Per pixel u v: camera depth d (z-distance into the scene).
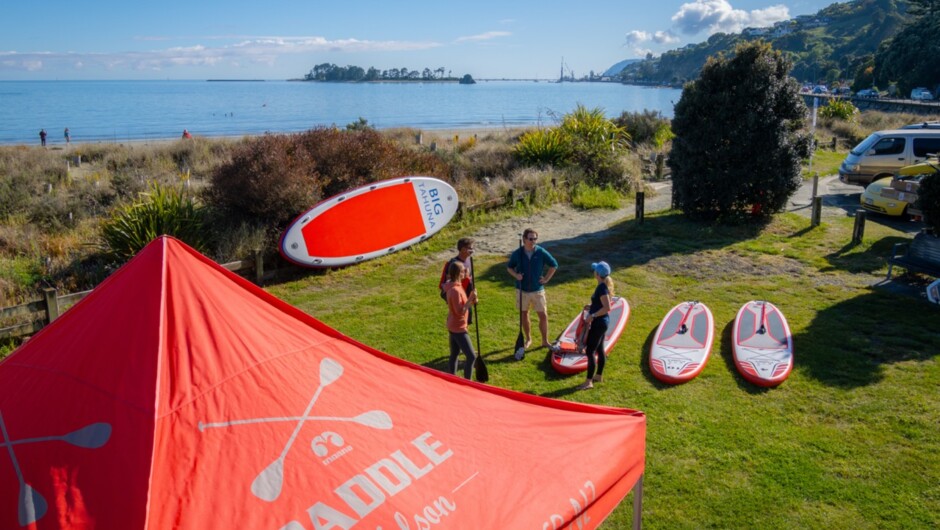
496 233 15.08
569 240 14.35
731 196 14.65
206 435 3.24
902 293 10.20
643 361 8.21
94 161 26.91
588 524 3.62
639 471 4.24
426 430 3.78
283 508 3.00
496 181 19.03
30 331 8.84
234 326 3.88
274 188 13.10
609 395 7.32
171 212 12.35
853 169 18.64
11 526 2.82
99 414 3.29
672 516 5.29
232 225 13.09
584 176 19.84
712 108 14.73
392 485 3.29
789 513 5.27
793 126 14.88
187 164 24.73
